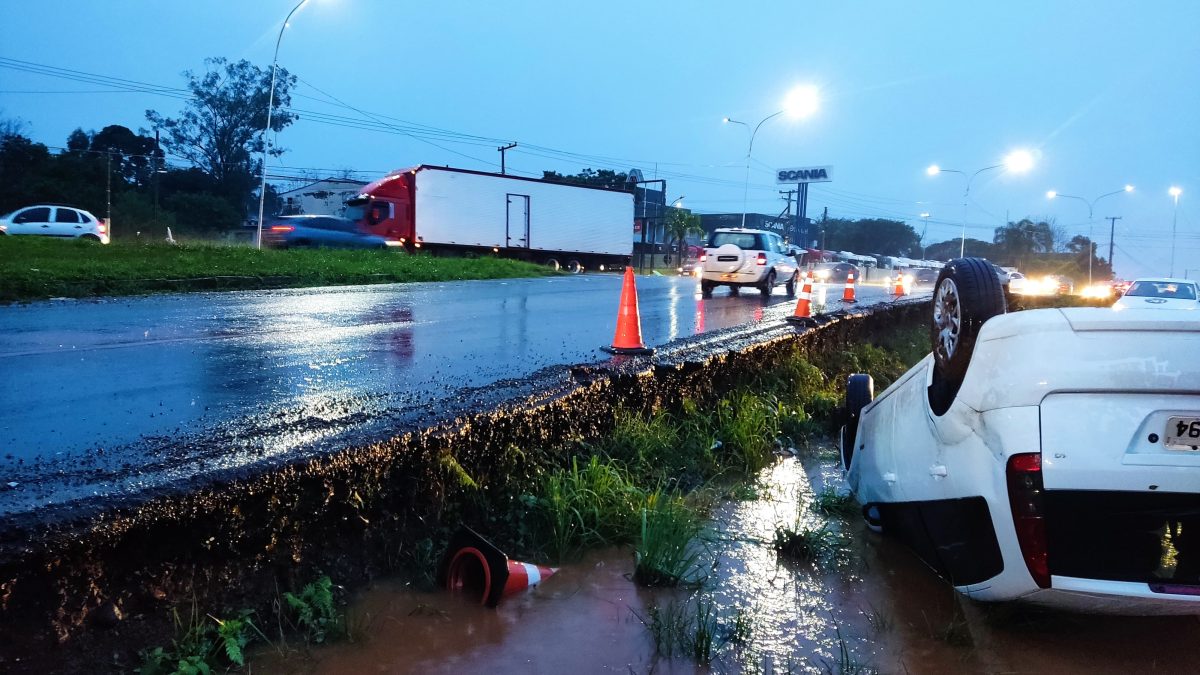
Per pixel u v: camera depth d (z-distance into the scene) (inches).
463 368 241.8
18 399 186.9
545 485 162.1
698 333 354.0
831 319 414.9
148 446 137.8
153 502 102.3
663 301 602.2
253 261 690.8
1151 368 109.3
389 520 134.7
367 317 396.8
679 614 128.5
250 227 2144.4
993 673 115.8
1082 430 109.5
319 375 226.4
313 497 121.7
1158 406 108.9
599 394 200.7
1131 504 108.5
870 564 155.8
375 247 1194.6
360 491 128.8
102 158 2145.7
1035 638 125.8
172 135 2583.7
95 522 96.0
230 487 110.7
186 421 162.4
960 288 132.2
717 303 600.7
